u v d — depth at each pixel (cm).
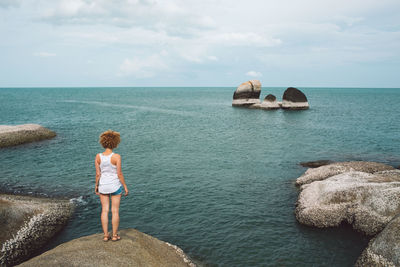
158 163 1969
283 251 904
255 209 1225
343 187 1124
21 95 14862
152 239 706
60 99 10919
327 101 9831
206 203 1289
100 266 502
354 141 2781
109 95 15312
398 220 763
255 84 6700
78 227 1084
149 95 15562
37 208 1096
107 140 569
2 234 902
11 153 2289
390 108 6800
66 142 2761
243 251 908
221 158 2112
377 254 734
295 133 3262
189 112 5909
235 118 4806
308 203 1140
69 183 1573
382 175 1284
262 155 2209
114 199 591
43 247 950
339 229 1022
